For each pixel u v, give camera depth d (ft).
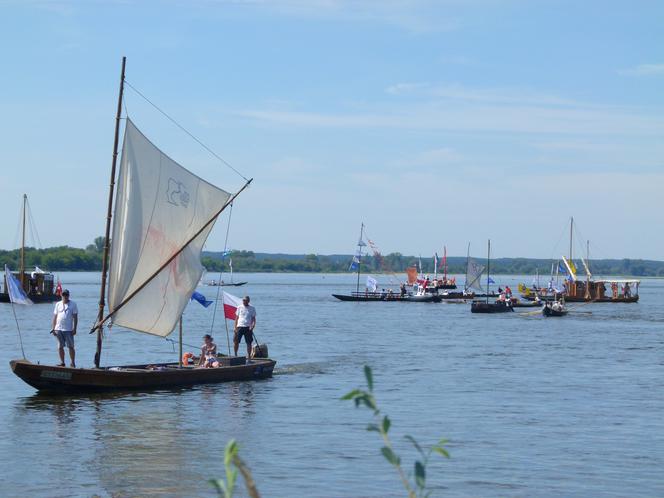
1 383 148.36
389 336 279.69
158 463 90.94
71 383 135.03
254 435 105.70
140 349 222.28
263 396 136.98
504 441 103.76
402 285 599.16
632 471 89.30
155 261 149.28
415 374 170.60
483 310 443.73
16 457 93.40
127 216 145.69
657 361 199.00
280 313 435.12
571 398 138.21
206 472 87.35
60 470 87.92
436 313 442.91
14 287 156.87
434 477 86.53
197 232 153.69
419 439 104.78
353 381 157.48
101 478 84.84
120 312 145.89
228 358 157.89
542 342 258.37
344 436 105.60
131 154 146.00
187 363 158.20
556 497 79.71
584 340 267.18
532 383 156.87
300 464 91.20
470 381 159.43
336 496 79.30
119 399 132.26
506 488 82.69
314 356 209.26
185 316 403.95
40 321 336.08
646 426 113.50
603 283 634.43
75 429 108.47
